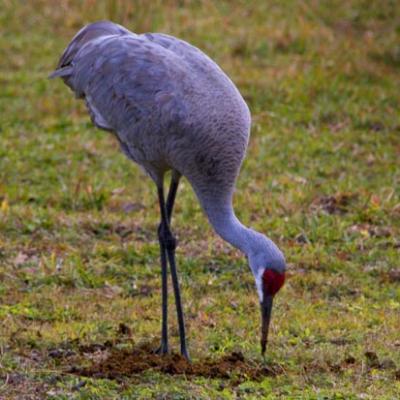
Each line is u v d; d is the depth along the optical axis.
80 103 21.30
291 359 11.55
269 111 20.94
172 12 25.70
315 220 16.00
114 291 13.88
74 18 25.55
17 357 11.48
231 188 11.68
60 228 15.86
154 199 17.06
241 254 14.98
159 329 12.53
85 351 11.80
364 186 17.62
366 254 15.13
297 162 18.61
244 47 24.00
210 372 11.12
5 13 26.16
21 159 18.62
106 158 18.78
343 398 10.38
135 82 11.91
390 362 11.43
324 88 21.89
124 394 10.46
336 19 26.02
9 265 14.48
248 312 13.20
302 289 14.00
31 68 23.19
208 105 11.53
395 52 23.86
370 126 20.41
